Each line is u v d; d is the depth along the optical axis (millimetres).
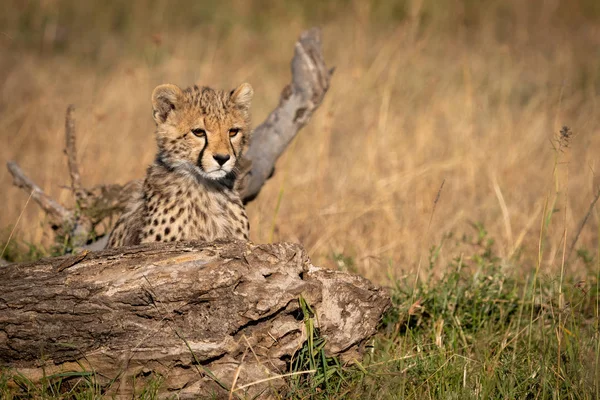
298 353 7035
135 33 24000
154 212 8758
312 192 12844
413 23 19250
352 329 7180
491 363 7578
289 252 6848
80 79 19609
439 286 9133
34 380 6848
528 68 20797
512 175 13367
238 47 22562
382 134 14500
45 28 24016
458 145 14531
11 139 16188
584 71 20188
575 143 15312
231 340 6680
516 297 9117
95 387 6801
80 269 6703
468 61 20844
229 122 8773
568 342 7605
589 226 11773
